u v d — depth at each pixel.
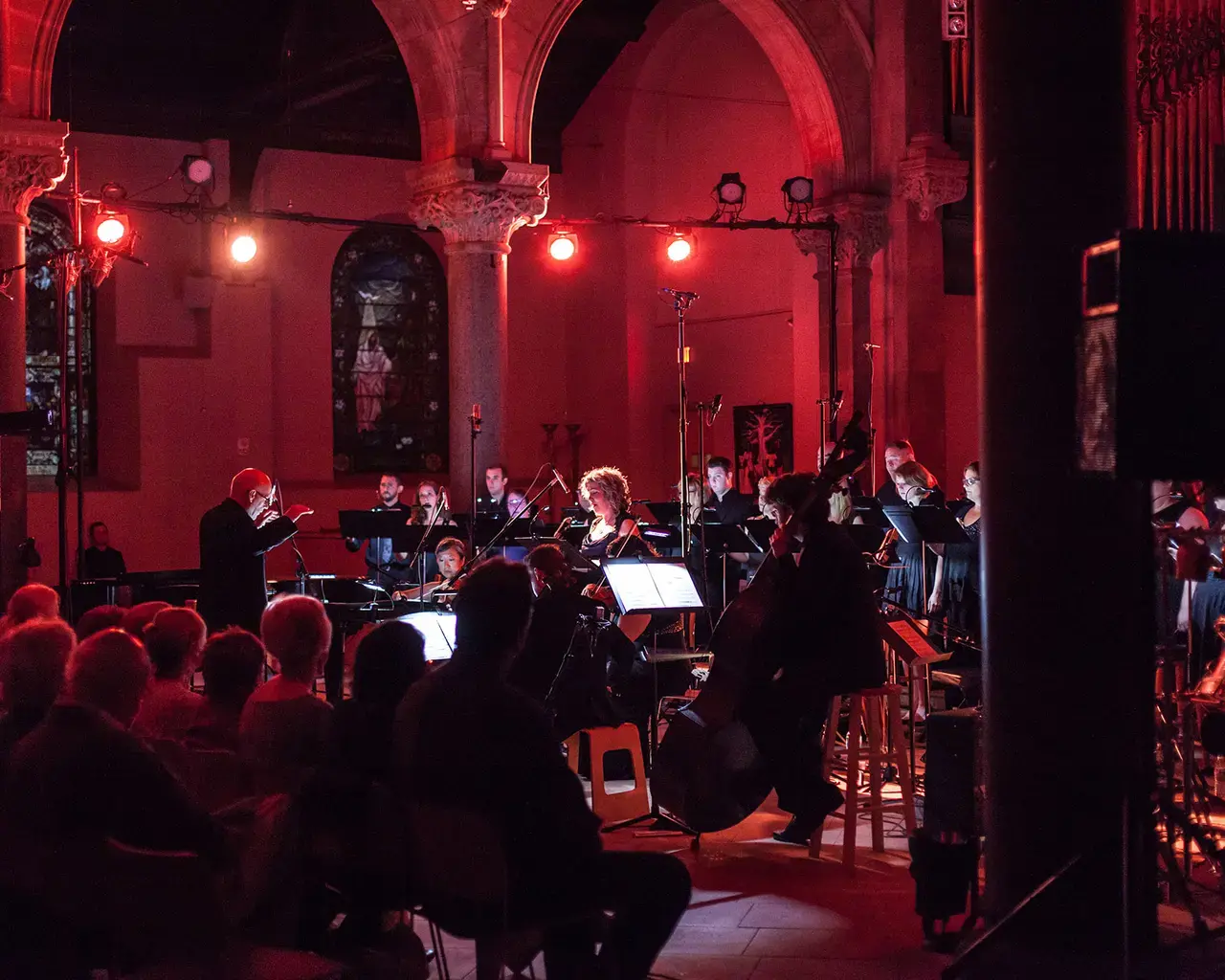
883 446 14.62
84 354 15.98
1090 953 4.25
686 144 17.84
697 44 17.50
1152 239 3.67
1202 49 13.08
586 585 7.49
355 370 17.58
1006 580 4.34
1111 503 4.23
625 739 6.87
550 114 18.17
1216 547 7.25
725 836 6.63
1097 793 4.26
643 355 18.27
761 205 17.02
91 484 15.84
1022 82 4.24
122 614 5.26
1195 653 7.63
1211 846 4.29
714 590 10.33
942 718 5.44
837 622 5.83
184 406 16.06
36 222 15.55
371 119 17.17
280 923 3.82
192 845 3.58
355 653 4.04
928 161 14.02
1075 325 4.21
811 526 5.89
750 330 17.20
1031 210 4.24
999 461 4.34
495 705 3.59
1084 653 4.25
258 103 15.97
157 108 15.59
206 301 16.03
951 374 15.52
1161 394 3.67
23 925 3.52
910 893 5.62
